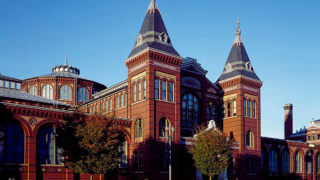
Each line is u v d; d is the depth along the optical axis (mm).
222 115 64125
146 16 55406
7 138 40750
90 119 41500
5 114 40469
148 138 47906
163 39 53281
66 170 44375
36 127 42656
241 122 60406
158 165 48094
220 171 48000
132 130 51531
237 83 62031
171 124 50719
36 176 42219
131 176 50125
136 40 54500
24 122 41719
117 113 59438
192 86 60344
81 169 39156
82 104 74500
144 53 50094
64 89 80750
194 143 50125
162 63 51094
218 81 65688
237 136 60625
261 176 66125
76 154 39375
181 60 53125
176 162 50188
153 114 48719
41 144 43438
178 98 52281
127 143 51250
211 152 47125
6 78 58344
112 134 41219
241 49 65812
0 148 40094
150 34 52812
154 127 48656
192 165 52562
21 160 41500
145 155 48062
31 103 49406
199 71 62156
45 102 51250
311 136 92562
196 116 60219
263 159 68875
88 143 39312
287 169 74125
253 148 61906
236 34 67125
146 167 47531
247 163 60250
